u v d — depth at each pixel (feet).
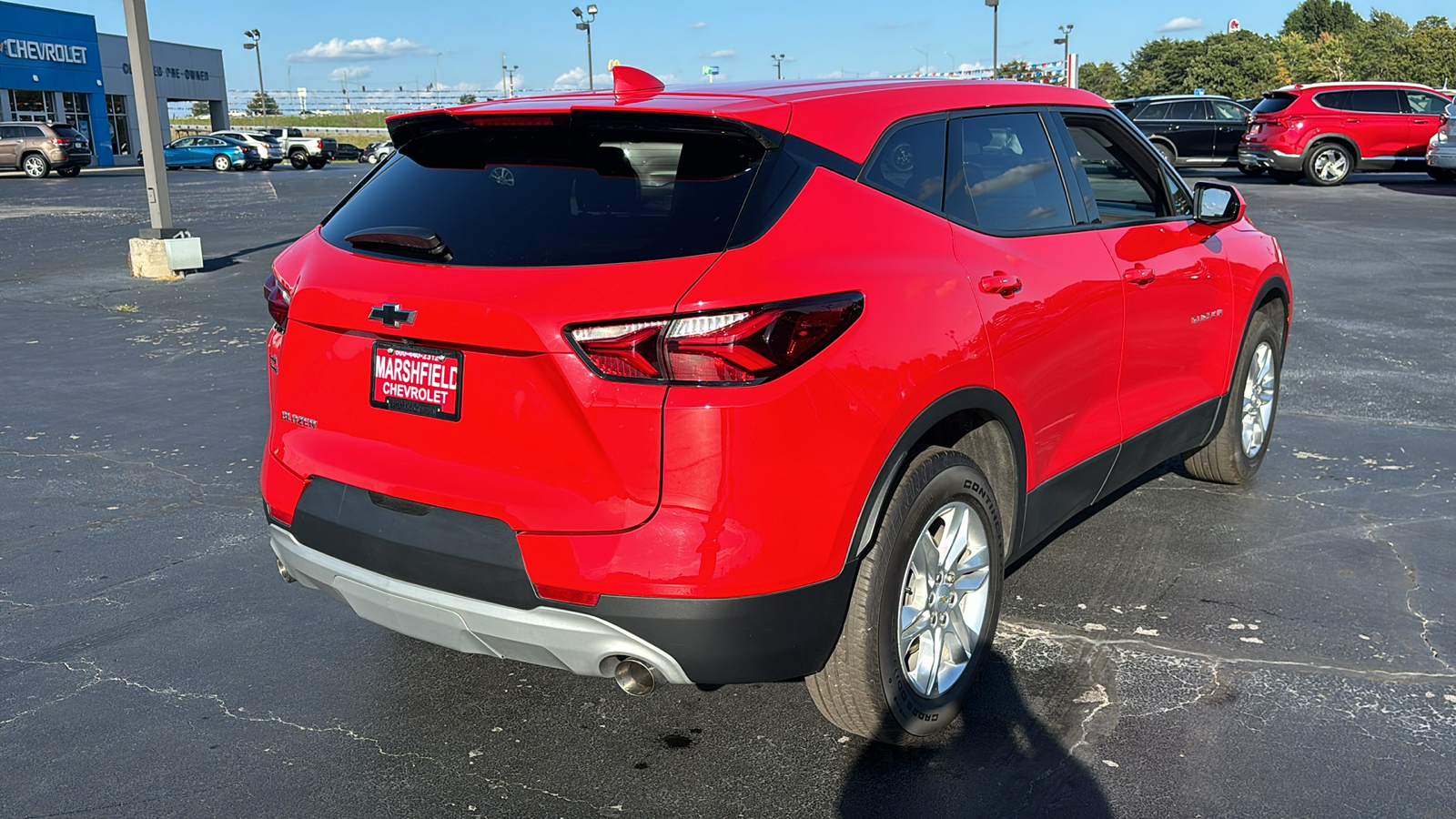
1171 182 13.53
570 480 7.91
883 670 9.00
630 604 7.82
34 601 13.17
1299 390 22.36
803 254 8.09
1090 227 11.66
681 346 7.53
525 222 8.41
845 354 8.14
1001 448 10.36
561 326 7.66
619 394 7.64
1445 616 12.14
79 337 30.09
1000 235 10.28
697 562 7.71
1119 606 12.47
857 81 10.47
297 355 9.30
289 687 11.10
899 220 9.13
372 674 11.35
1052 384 10.69
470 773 9.55
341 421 9.06
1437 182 73.46
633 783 9.35
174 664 11.58
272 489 9.62
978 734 9.92
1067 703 10.42
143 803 9.16
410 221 8.88
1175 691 10.60
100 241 54.29
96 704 10.76
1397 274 37.45
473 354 8.10
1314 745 9.63
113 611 12.89
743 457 7.65
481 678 11.25
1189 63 396.57
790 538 7.96
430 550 8.46
